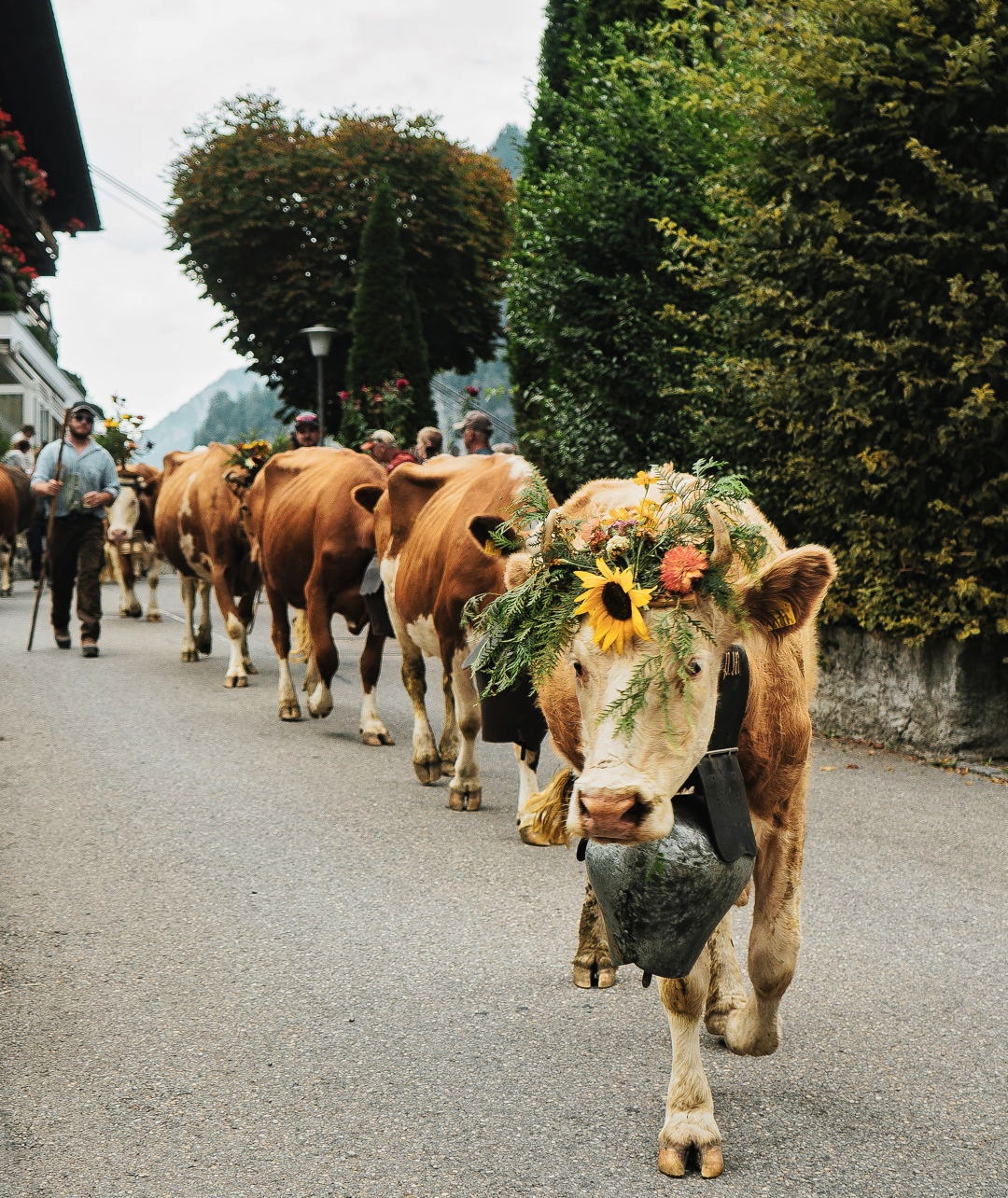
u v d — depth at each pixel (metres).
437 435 13.23
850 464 8.69
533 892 5.69
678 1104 3.45
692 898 3.16
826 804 7.27
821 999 4.52
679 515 3.29
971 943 5.07
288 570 9.55
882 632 8.83
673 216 11.57
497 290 35.41
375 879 5.88
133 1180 3.33
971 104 8.10
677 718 2.98
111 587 22.50
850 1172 3.39
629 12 16.86
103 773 7.93
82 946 5.01
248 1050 4.11
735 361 9.46
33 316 31.73
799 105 8.96
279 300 34.09
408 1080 3.90
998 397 8.06
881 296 8.53
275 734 9.24
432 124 36.06
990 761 8.34
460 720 7.06
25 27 26.67
